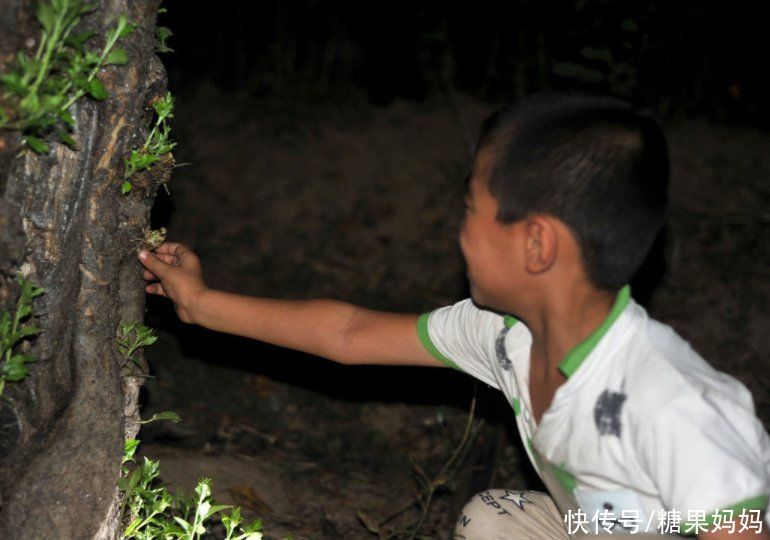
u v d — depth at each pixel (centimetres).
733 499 147
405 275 568
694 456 148
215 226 598
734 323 533
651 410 152
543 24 720
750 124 746
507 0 721
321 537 314
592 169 156
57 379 180
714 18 716
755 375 497
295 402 440
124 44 173
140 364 206
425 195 639
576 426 163
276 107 750
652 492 159
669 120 721
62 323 178
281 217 611
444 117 729
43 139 164
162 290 224
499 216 162
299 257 578
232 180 643
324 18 791
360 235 600
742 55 738
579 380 161
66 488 175
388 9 752
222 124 712
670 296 553
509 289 167
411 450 412
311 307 215
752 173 657
